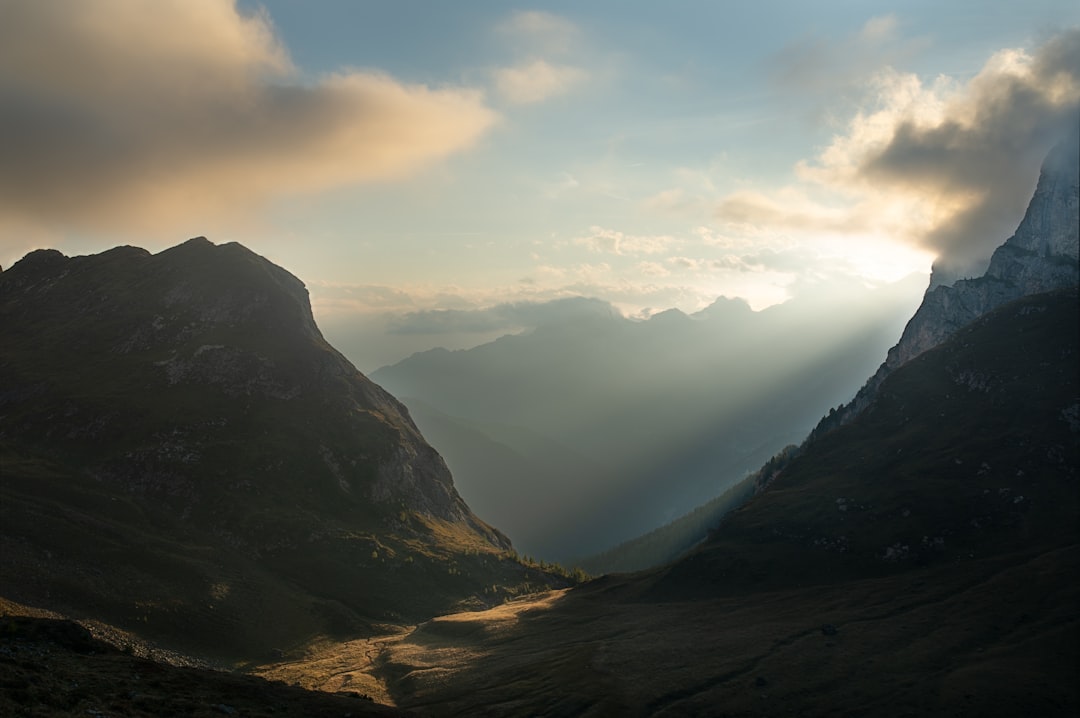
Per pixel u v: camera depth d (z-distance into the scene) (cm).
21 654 9531
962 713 13012
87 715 7400
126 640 17862
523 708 15062
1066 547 18938
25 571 19212
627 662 16975
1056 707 12731
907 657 15312
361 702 12712
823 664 15612
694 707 14450
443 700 16200
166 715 8325
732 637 17988
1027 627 15575
